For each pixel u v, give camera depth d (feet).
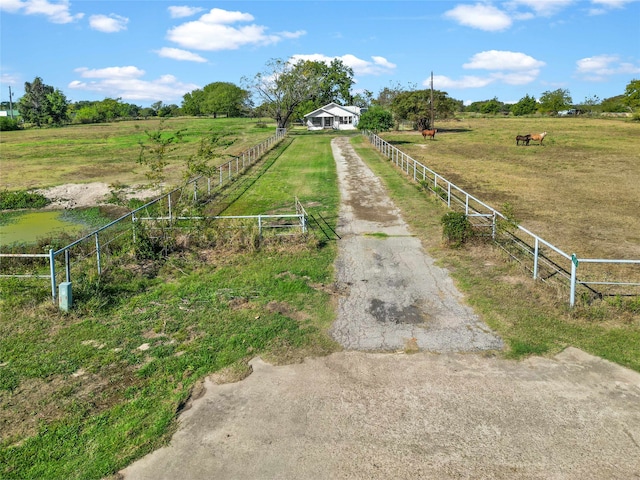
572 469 20.80
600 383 26.86
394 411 24.79
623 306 34.76
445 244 50.96
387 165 114.21
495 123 277.03
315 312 36.24
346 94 347.56
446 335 32.55
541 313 34.94
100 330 33.47
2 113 464.65
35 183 107.24
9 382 27.50
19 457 21.88
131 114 514.68
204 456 21.91
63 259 53.36
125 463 21.53
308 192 83.82
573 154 139.74
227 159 130.72
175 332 33.14
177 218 53.31
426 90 219.82
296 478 20.57
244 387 27.02
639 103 288.51
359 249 51.47
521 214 68.33
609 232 58.75
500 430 23.27
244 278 42.57
